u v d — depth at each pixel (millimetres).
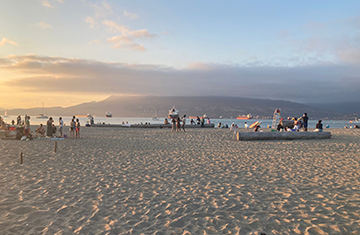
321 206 5285
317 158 11422
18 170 8734
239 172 8609
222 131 32875
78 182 7242
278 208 5188
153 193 6234
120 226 4336
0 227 4293
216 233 4070
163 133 28969
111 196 5996
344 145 16328
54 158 11273
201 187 6770
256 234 4023
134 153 13078
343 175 8055
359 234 4020
